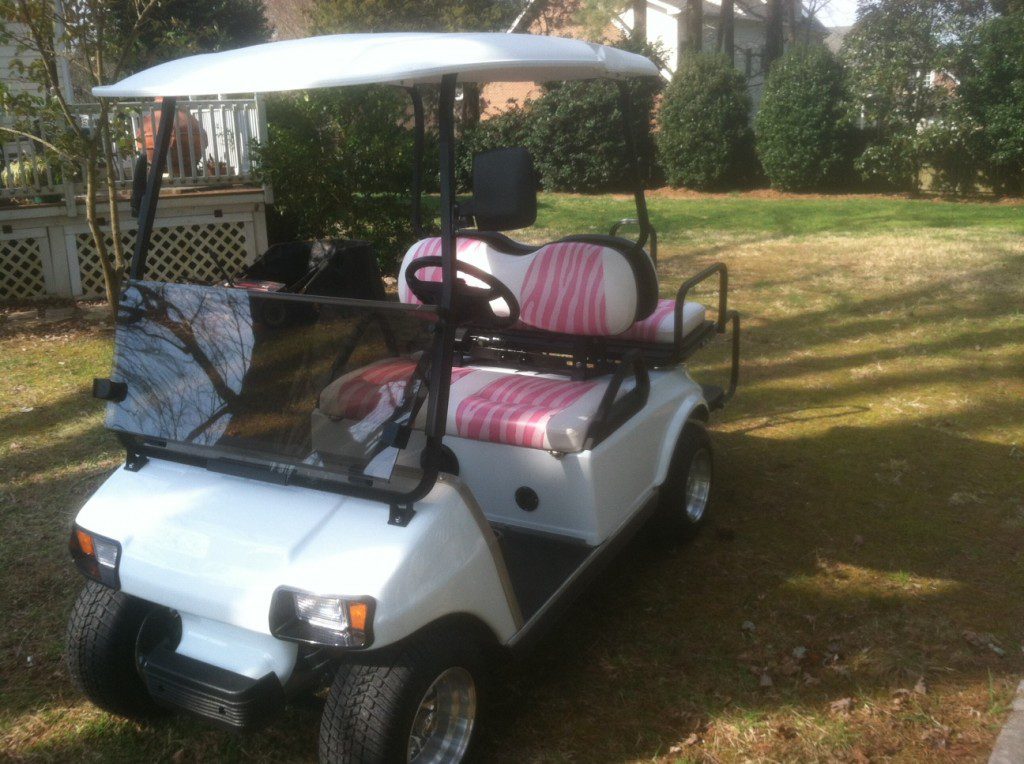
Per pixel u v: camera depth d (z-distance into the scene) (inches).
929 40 621.9
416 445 127.9
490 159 104.3
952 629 131.0
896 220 530.3
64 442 207.5
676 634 131.9
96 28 286.2
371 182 343.9
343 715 90.0
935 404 225.6
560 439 122.5
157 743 110.9
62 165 297.7
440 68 91.2
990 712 112.2
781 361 264.8
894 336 286.0
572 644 129.9
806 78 666.2
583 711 115.4
